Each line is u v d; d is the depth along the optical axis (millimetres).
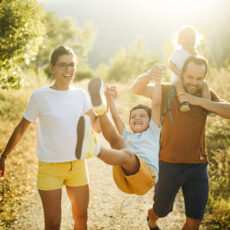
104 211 4074
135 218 3861
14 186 4555
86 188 2717
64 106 2533
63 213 4012
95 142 2057
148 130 2734
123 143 2543
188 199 2727
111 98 2924
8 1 5285
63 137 2510
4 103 9938
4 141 6227
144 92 2861
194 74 2643
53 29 27625
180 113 2691
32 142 7211
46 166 2543
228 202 3936
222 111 2576
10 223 3621
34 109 2533
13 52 5277
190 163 2707
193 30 4176
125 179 2527
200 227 3525
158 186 2811
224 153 5082
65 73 2545
